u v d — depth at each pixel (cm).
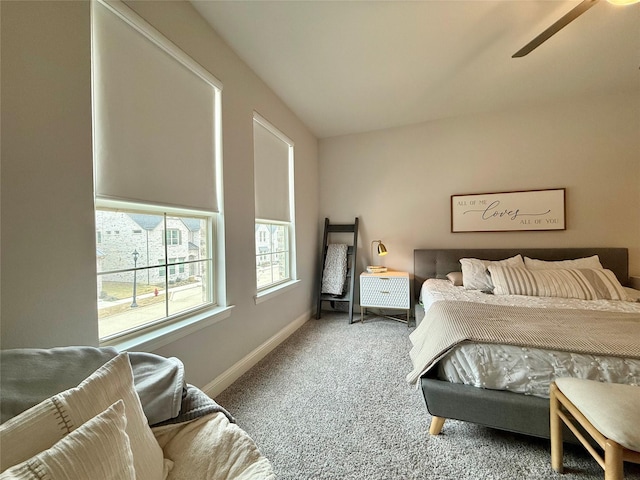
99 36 118
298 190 327
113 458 58
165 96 149
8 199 86
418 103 295
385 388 183
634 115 274
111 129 121
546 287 237
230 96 200
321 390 181
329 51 208
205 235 186
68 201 102
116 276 130
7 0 87
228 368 192
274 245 284
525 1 165
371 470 118
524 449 128
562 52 212
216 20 176
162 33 145
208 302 186
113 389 71
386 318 351
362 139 373
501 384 125
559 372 120
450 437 137
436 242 344
